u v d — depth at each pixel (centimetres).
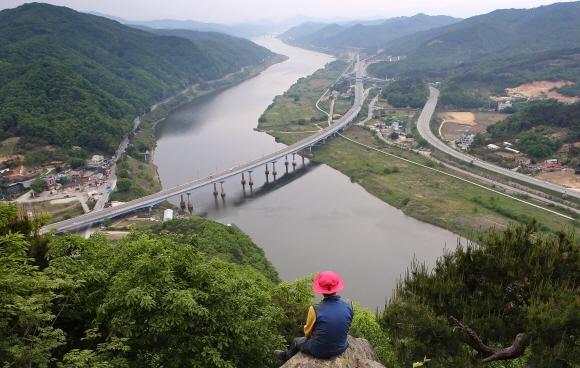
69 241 2050
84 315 1770
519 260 1900
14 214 2181
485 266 1902
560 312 1562
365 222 10138
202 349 1642
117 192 11762
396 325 1844
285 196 12169
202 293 1681
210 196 12400
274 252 8575
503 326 1712
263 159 13825
